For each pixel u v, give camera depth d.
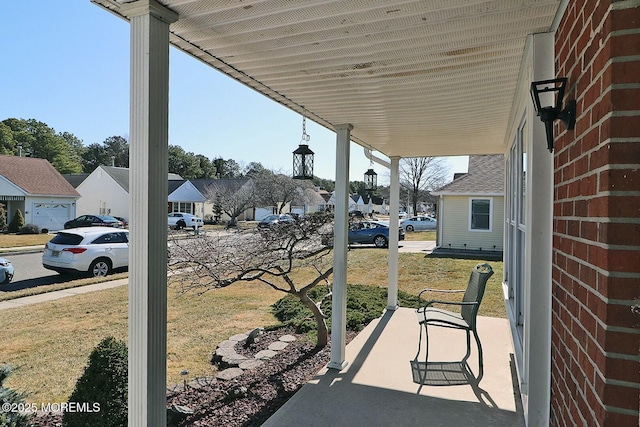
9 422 2.44
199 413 3.08
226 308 6.59
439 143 5.35
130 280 1.78
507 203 5.34
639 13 1.06
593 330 1.20
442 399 3.20
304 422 2.85
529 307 2.12
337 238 3.93
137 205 1.76
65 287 8.04
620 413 1.06
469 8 1.86
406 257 12.70
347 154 4.08
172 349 4.68
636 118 1.06
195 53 2.46
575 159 1.49
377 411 3.01
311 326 5.20
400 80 2.88
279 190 24.75
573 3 1.60
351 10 1.90
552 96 2.04
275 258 4.45
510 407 3.06
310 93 3.20
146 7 1.74
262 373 3.85
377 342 4.56
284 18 1.98
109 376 2.45
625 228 1.07
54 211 23.19
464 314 4.05
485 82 2.89
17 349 4.71
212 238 4.65
